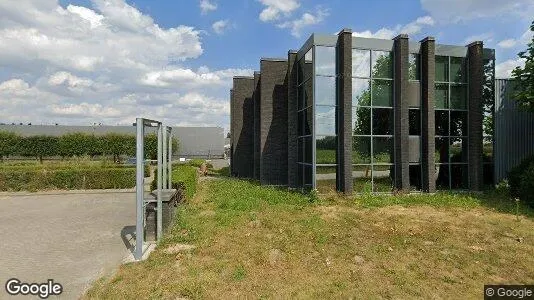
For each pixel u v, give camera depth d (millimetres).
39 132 60344
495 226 9945
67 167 21812
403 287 5871
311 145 15641
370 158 15586
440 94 16594
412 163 16016
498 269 6730
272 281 6098
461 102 16906
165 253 7500
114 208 13602
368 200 13758
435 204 13172
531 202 12891
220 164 46969
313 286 5891
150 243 8391
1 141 40219
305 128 16812
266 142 20125
